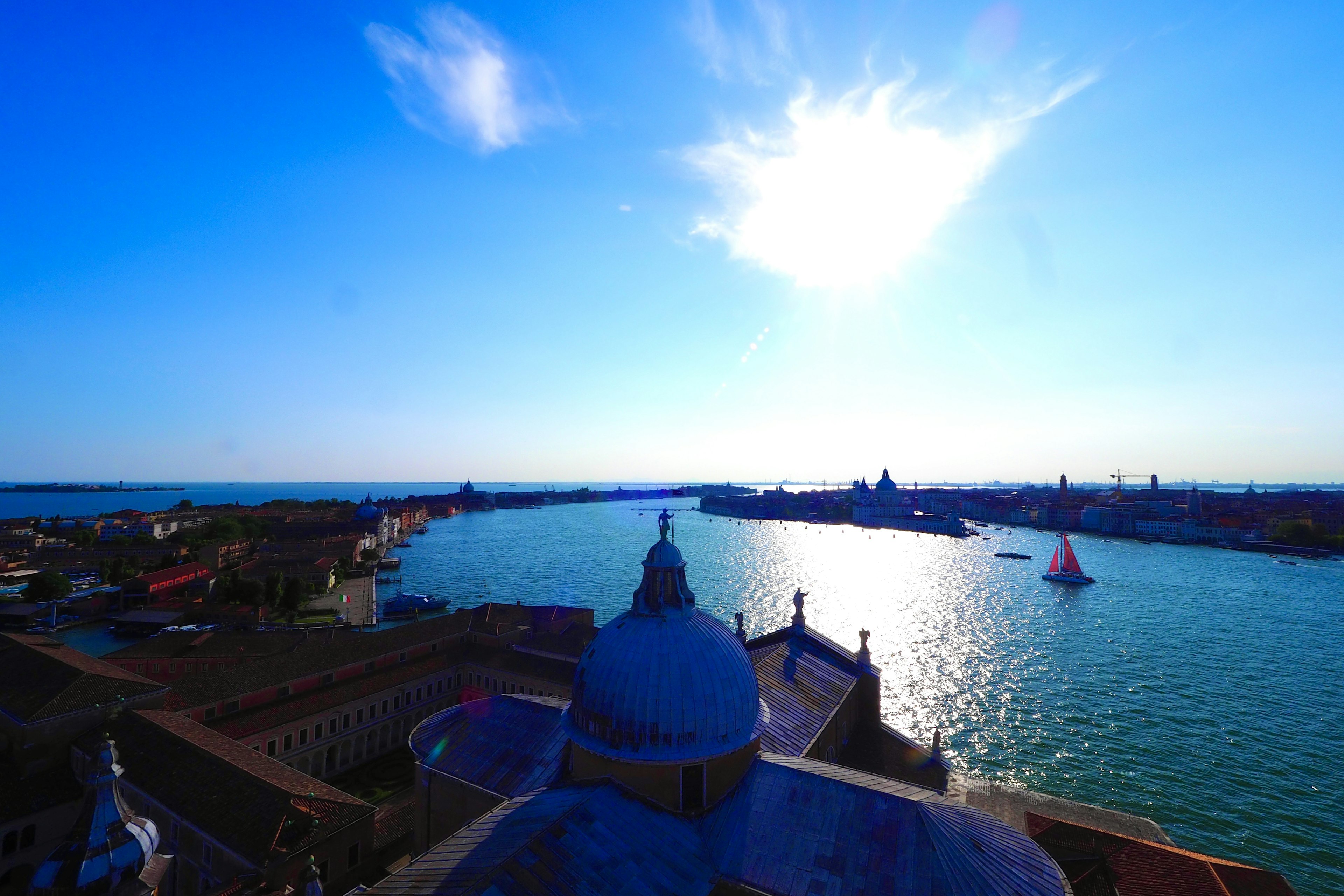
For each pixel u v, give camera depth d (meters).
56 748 58.25
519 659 93.75
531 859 28.38
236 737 67.19
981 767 80.06
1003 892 28.36
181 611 165.12
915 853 29.70
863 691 67.38
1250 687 109.06
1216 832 67.06
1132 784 76.06
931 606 179.12
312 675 81.25
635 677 34.88
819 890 29.02
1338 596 191.00
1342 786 75.75
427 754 46.16
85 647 139.25
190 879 49.62
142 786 53.22
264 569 198.88
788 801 33.62
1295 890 53.69
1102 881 47.78
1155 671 117.25
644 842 31.38
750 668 38.06
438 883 27.89
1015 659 124.69
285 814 47.34
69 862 19.16
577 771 37.72
